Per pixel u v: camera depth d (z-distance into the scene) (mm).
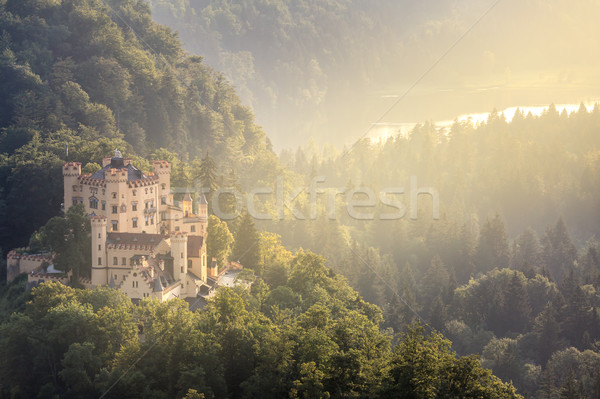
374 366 162250
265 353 170250
